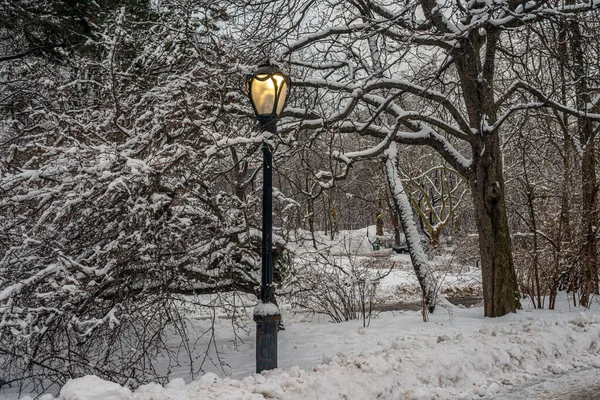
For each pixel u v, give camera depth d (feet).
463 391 22.76
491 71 40.60
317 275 41.91
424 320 39.06
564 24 36.14
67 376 24.67
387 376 21.50
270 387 19.27
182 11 39.52
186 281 29.12
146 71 37.17
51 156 28.53
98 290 25.71
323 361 24.54
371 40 47.78
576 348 28.91
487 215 40.55
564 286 50.24
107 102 33.63
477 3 38.52
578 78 41.29
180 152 27.96
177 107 31.24
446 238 142.92
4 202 25.35
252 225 35.12
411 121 42.65
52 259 25.70
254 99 24.95
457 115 39.78
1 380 27.09
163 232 27.66
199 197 30.63
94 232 26.48
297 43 38.65
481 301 63.00
